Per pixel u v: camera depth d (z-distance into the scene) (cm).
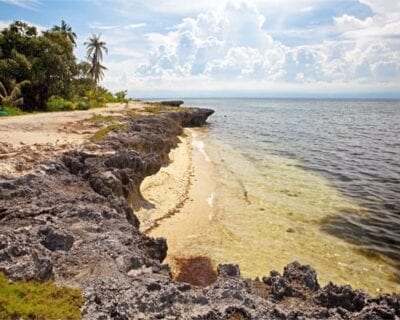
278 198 2505
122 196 1739
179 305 796
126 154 2080
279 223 2028
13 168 1697
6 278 802
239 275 1084
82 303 760
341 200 2530
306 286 1017
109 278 882
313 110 18475
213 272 1449
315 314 827
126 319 720
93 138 2614
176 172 2945
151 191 2305
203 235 1795
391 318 830
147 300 775
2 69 4788
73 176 1727
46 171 1662
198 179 2819
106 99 8269
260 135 6431
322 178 3189
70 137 2717
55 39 5662
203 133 6556
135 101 10762
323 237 1872
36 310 694
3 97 4569
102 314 725
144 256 1064
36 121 3569
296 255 1652
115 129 3102
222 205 2256
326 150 4806
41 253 927
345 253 1700
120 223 1277
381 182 3089
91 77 7825
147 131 3406
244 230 1895
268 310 809
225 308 787
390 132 7325
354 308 919
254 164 3697
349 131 7462
